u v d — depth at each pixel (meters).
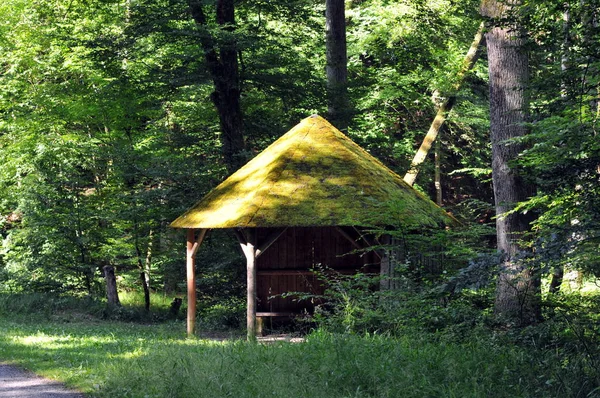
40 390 9.33
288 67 24.03
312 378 9.05
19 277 24.83
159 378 9.23
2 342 13.91
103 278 27.08
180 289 31.77
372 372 9.03
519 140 12.88
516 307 12.82
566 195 9.93
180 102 26.25
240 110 23.73
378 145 26.09
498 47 14.25
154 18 22.39
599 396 8.17
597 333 10.31
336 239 19.20
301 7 23.89
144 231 26.23
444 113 28.81
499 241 14.23
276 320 18.97
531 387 8.76
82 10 28.11
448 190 36.03
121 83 23.05
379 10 30.67
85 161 26.62
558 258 8.47
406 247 14.34
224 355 10.73
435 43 29.98
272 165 17.31
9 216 31.61
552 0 10.91
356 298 14.07
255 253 16.47
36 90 28.05
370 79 25.00
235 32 21.31
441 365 9.46
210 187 23.41
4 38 28.47
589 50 10.59
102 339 14.70
